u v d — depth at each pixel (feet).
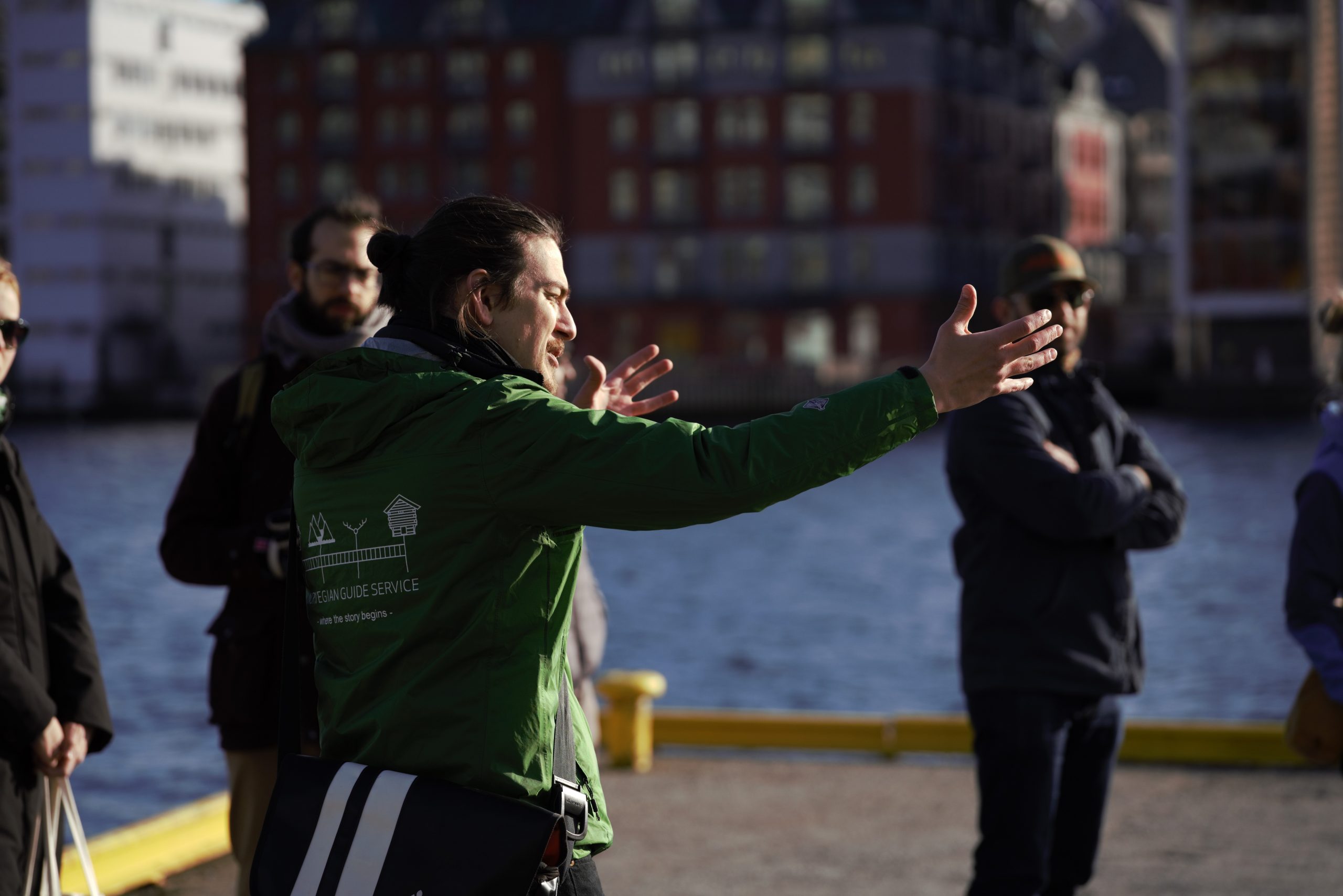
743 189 316.40
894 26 308.40
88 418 350.43
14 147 356.59
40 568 16.66
